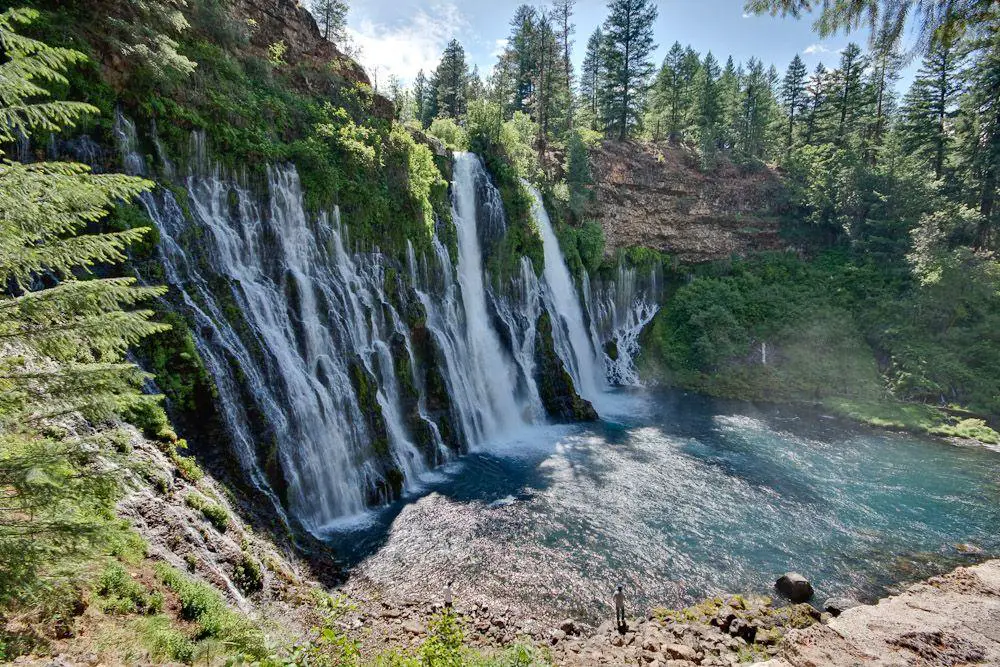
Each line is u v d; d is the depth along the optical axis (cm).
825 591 1847
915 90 5650
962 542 2183
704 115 6969
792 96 7731
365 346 2708
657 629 1579
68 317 687
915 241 4728
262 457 1917
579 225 5147
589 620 1634
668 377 4894
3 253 584
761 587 1864
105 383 642
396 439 2605
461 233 3847
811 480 2742
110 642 812
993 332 4194
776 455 3083
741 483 2678
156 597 987
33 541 574
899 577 1938
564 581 1816
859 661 1416
